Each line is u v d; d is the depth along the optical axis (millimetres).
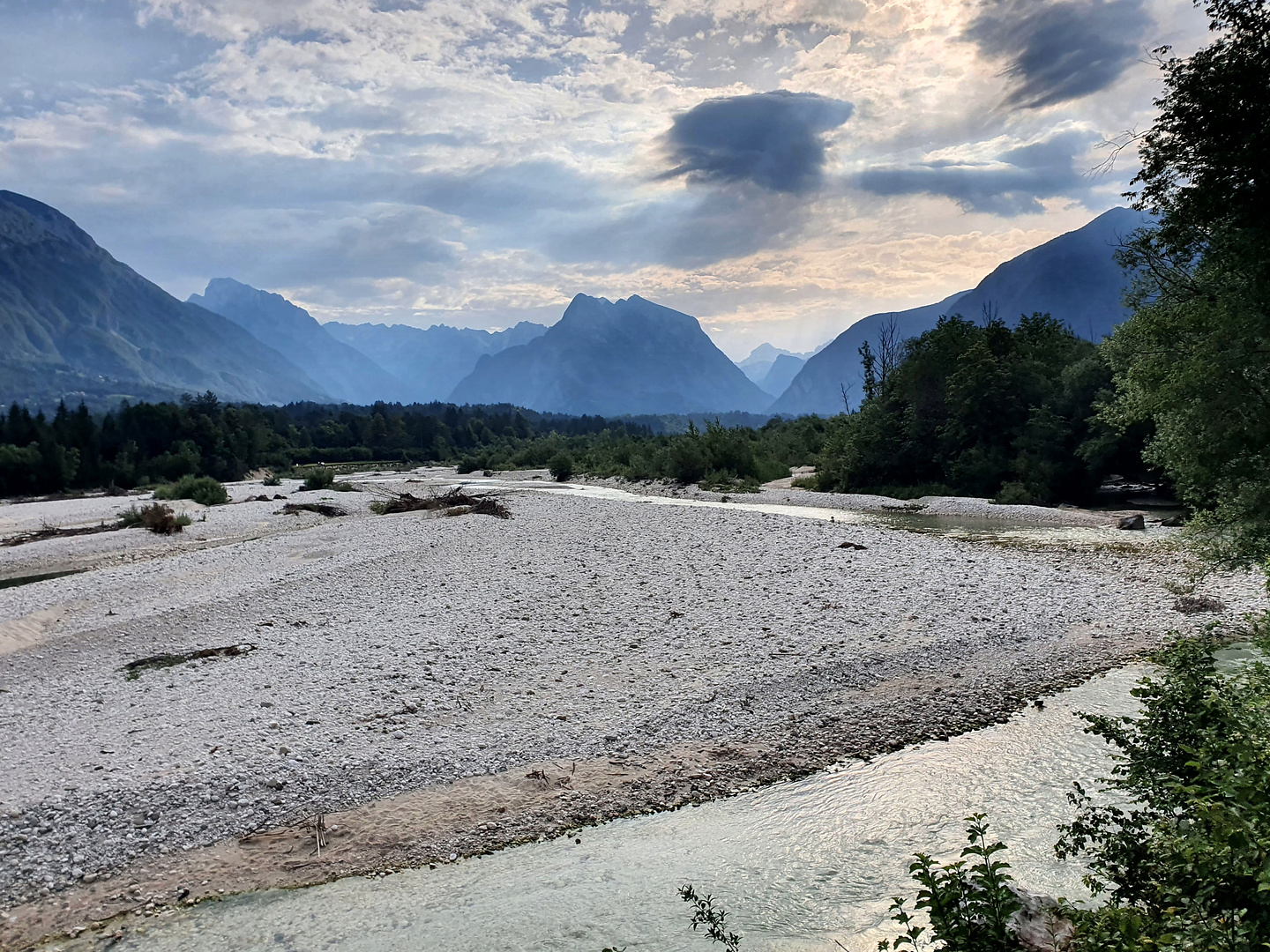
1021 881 7152
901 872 7590
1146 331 14648
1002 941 4562
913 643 14242
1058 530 29297
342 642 15883
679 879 7723
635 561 24109
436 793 9586
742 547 25438
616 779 9828
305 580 22391
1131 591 17828
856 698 12039
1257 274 11656
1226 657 12867
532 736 10992
